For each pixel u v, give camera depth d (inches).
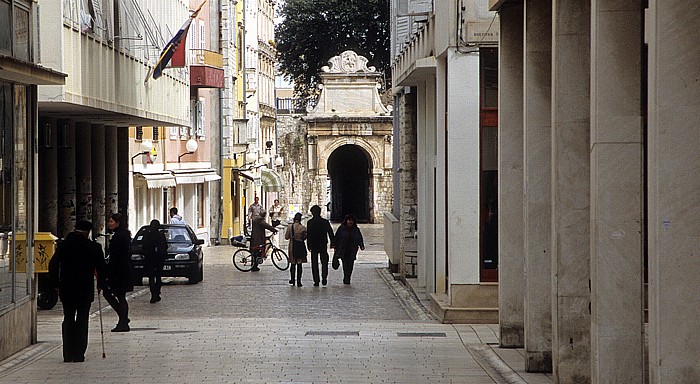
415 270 1429.6
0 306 703.1
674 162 392.2
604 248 499.2
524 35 658.8
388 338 831.1
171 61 1569.9
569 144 570.6
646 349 591.2
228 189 2615.7
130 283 885.8
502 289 754.2
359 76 3681.1
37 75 728.3
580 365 576.4
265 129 3595.0
